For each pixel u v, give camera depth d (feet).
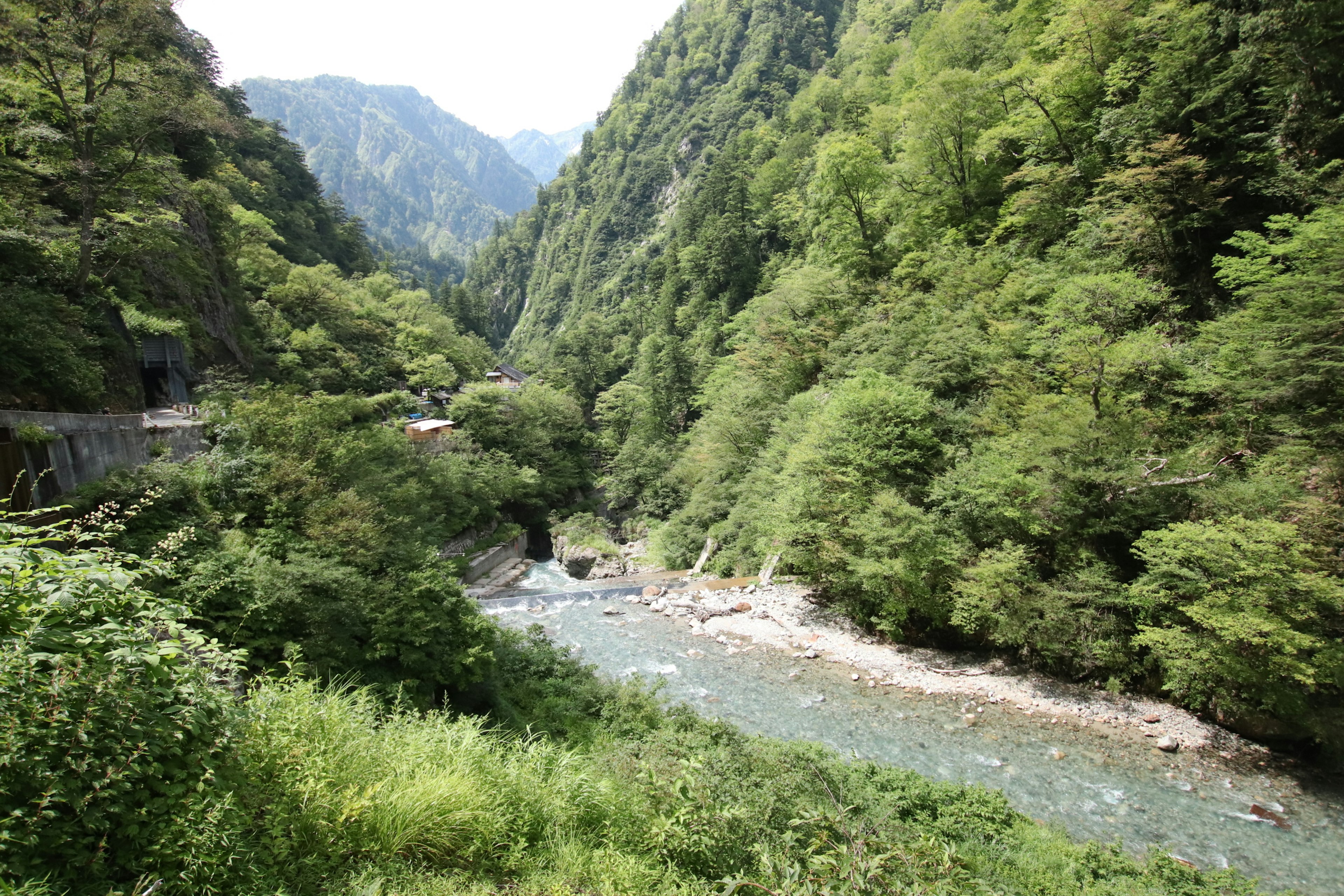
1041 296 79.15
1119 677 60.34
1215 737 53.72
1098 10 84.28
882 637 76.18
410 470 118.83
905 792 41.22
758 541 102.89
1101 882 34.12
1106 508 62.85
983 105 107.45
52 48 70.54
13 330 60.03
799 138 239.30
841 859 18.61
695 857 22.90
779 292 134.62
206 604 42.16
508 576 134.41
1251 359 54.90
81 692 13.89
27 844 11.95
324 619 45.11
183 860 13.88
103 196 87.81
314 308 181.88
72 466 50.39
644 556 146.00
